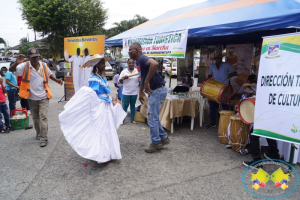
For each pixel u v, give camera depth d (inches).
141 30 294.8
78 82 306.7
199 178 134.9
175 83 621.6
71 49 307.9
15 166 147.9
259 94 128.3
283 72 118.8
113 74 709.9
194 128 233.6
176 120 258.1
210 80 214.4
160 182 130.1
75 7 977.5
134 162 154.9
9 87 247.0
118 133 215.5
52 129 224.5
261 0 201.2
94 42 285.0
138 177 135.5
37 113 188.5
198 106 221.3
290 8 159.3
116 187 125.0
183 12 296.8
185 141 194.9
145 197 116.5
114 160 157.8
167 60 895.7
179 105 208.4
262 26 153.7
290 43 116.0
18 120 222.2
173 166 149.5
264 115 126.6
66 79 349.7
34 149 175.2
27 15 999.0
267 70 124.7
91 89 138.9
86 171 142.4
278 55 120.3
